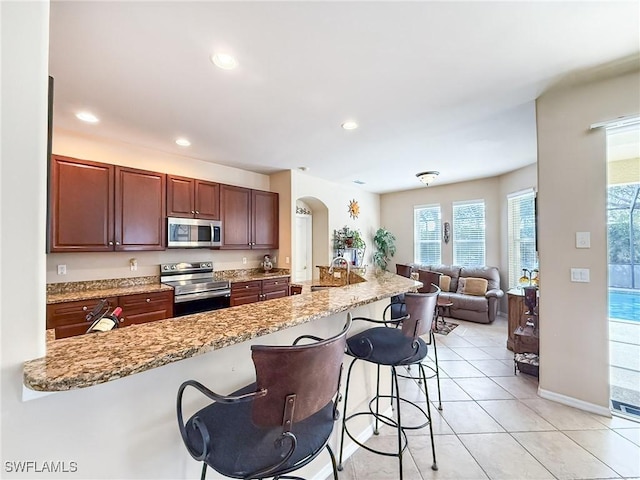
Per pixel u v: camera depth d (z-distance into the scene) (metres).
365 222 6.85
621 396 2.29
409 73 2.07
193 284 3.70
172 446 1.01
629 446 1.82
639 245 2.19
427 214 6.59
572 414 2.17
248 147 3.68
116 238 3.19
